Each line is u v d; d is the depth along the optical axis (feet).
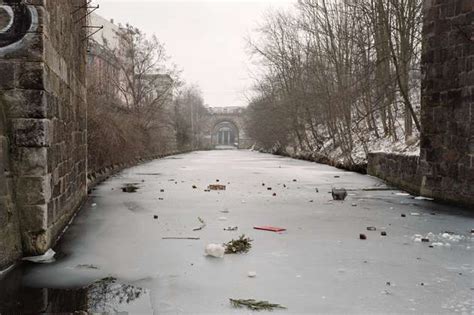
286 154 168.76
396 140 83.41
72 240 25.22
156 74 130.00
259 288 17.31
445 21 40.37
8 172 20.29
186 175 73.05
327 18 104.06
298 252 22.76
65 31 28.68
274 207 37.99
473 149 36.99
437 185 42.78
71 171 31.76
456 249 23.48
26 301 16.03
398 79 62.44
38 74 20.89
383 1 71.31
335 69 108.78
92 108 60.54
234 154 197.98
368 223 30.83
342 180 63.87
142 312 15.02
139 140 94.17
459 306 15.44
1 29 20.70
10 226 20.08
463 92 38.27
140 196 45.14
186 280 18.29
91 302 15.90
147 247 23.73
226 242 24.90
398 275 18.93
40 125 20.98
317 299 16.12
